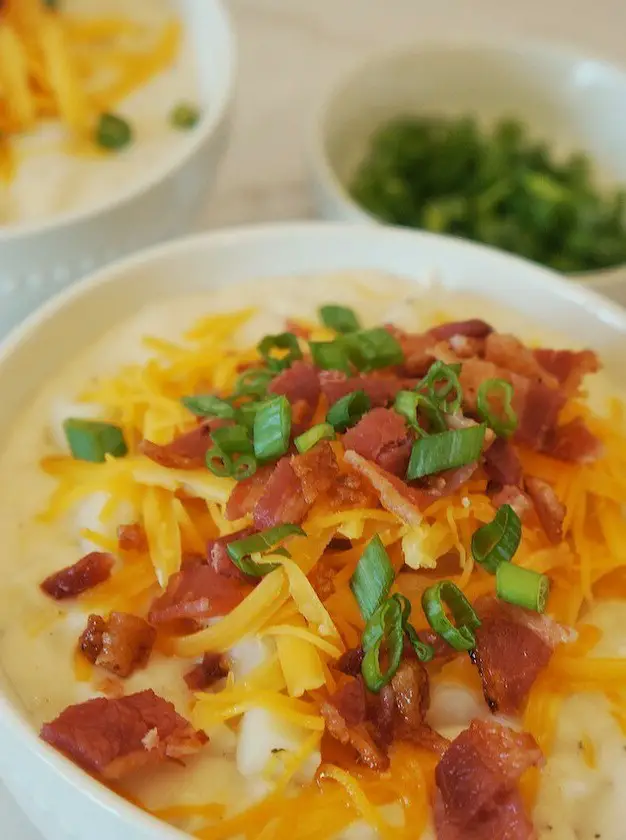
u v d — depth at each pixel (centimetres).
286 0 54
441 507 26
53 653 25
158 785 24
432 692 25
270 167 45
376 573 24
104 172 36
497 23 55
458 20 55
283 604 25
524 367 29
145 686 25
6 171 35
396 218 43
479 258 33
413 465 26
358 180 45
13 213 35
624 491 27
